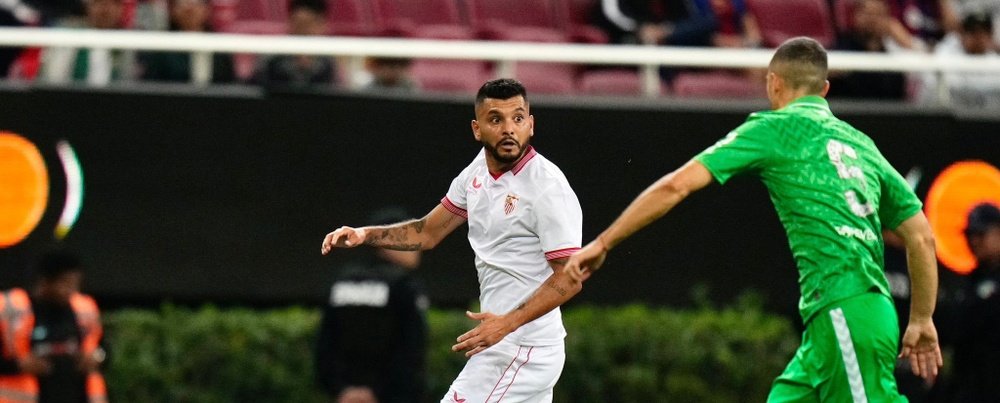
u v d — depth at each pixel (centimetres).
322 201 4469
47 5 4991
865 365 2411
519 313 2342
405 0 5125
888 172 2519
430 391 4375
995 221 3606
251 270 4462
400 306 3706
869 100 4803
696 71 4912
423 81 4819
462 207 2647
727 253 4628
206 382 4459
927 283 2536
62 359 3853
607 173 4509
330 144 4469
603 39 5078
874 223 2467
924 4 5662
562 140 4509
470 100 4494
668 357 4538
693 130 4528
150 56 4550
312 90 4456
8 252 4362
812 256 2438
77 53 4556
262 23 4953
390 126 4484
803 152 2442
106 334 4419
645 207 2314
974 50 5094
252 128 4453
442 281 4531
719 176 2389
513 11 5162
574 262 2269
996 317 3556
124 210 4416
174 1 4747
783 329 4600
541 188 2477
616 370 4531
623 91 4822
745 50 4662
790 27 5231
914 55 4934
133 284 4422
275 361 4478
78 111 4400
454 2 5166
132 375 4406
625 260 4616
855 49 5044
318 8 4722
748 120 2477
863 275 2428
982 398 3591
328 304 3731
